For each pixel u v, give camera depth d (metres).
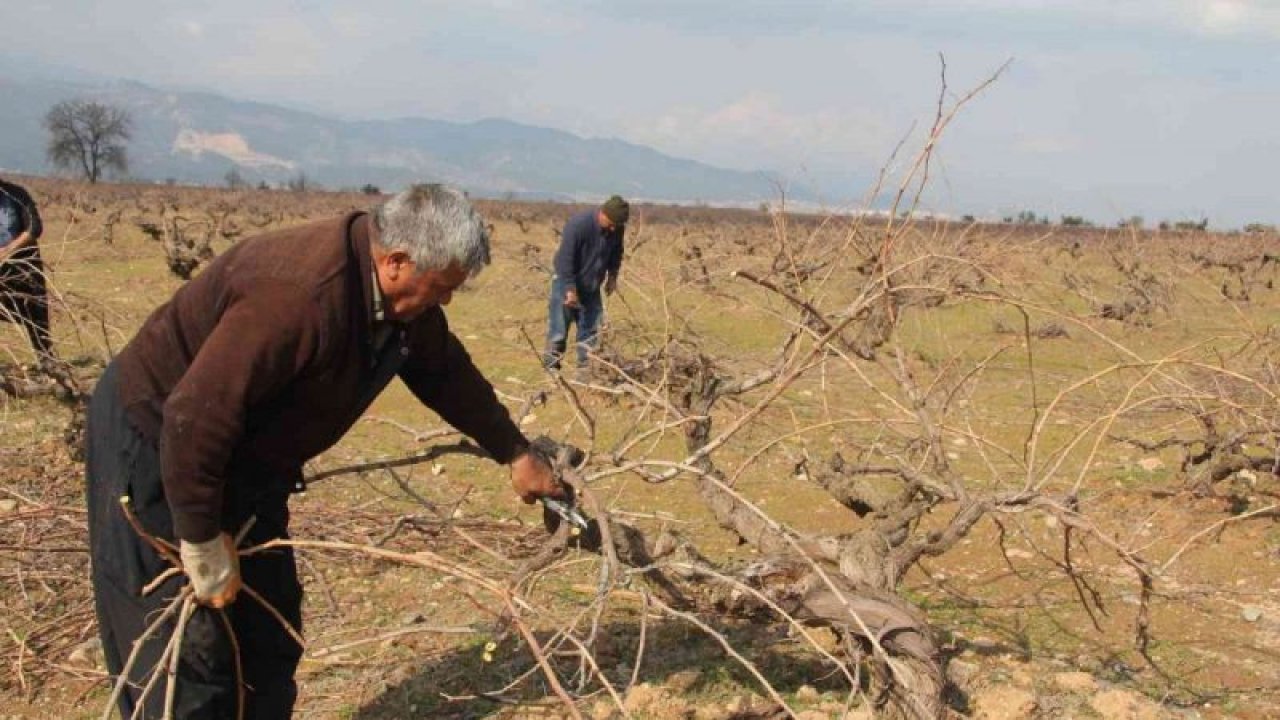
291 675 3.48
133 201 58.66
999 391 10.48
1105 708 4.14
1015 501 4.29
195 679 3.15
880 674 3.81
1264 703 4.33
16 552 5.44
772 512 6.73
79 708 4.24
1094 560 6.00
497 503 6.78
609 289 9.82
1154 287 14.34
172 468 2.77
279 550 3.34
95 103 106.94
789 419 8.63
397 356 3.10
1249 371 6.96
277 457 3.15
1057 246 26.42
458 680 4.40
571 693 4.24
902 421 5.08
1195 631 5.07
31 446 7.40
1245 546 6.16
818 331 4.89
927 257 4.43
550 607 5.07
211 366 2.75
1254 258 23.88
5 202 8.09
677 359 7.66
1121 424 8.84
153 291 16.89
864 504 4.98
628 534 4.11
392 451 7.87
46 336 8.33
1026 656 4.71
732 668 4.46
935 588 5.60
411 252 2.87
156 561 3.11
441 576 5.43
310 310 2.82
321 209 61.09
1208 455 6.88
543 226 48.94
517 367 11.23
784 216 5.45
